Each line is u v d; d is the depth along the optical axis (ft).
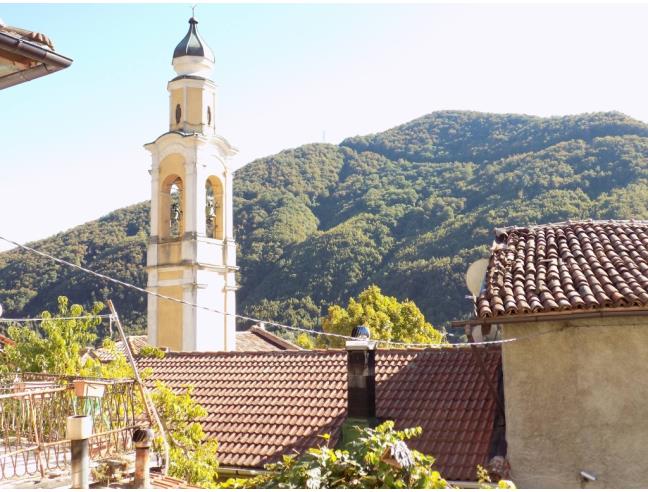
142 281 195.11
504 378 39.09
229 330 97.81
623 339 37.32
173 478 34.81
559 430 37.65
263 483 26.53
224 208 98.53
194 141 93.91
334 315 142.72
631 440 36.52
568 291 38.09
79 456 28.07
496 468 37.65
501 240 50.21
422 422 45.47
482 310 38.24
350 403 45.80
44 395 35.76
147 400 40.11
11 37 20.92
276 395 54.49
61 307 61.52
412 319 138.51
